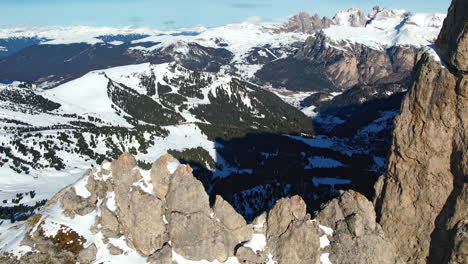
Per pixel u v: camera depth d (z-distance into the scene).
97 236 58.75
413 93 54.12
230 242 59.41
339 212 58.66
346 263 54.69
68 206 61.84
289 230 57.47
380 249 54.28
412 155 54.25
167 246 56.75
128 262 55.72
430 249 53.47
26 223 62.72
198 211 59.19
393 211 57.00
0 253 56.22
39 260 55.53
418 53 56.41
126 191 61.16
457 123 50.06
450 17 50.28
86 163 163.50
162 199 61.47
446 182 51.91
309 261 55.22
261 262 56.62
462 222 49.25
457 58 47.84
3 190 125.81
